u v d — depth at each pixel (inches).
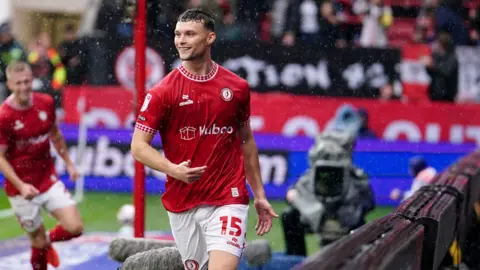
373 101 1272.1
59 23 1579.7
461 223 637.9
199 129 477.1
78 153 1293.1
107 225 1072.2
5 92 1358.3
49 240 754.8
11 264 852.6
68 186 1296.8
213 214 482.3
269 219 516.1
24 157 737.6
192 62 472.4
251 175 511.5
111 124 1305.4
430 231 450.3
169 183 490.6
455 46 1401.3
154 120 467.5
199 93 472.4
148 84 1218.0
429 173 987.3
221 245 474.0
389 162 1270.9
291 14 1393.9
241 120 495.5
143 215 719.1
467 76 1315.2
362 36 1414.9
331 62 1264.8
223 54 1268.5
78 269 824.3
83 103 1304.1
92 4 1491.1
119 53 1291.8
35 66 1309.1
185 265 512.7
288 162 1267.2
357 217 754.8
